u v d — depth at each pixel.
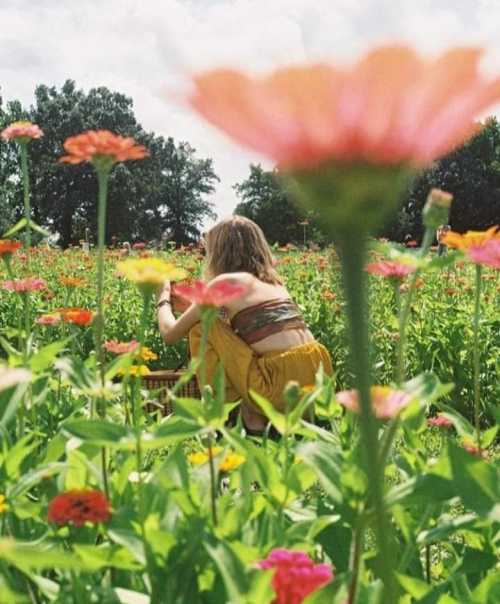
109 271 11.45
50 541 1.51
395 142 0.47
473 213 61.38
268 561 1.12
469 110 0.46
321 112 0.45
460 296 7.96
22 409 1.96
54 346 1.74
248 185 60.75
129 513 1.35
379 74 0.44
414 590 1.30
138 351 1.51
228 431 1.46
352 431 1.81
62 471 1.75
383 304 6.50
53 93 72.25
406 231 50.28
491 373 5.89
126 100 72.19
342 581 1.07
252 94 0.44
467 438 1.70
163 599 1.23
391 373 6.20
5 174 54.72
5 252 2.35
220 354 4.25
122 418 2.55
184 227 76.69
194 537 1.23
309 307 7.47
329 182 0.49
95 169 1.43
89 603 1.26
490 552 1.64
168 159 76.00
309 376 4.27
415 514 1.74
